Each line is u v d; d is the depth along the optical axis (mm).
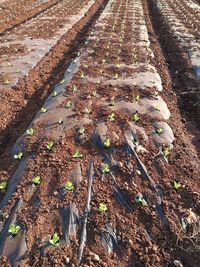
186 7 5082
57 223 1126
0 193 1300
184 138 1645
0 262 1020
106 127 1615
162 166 1396
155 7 5094
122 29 3564
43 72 2518
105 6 5219
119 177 1325
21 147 1529
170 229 1120
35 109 1999
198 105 2018
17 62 2582
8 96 2090
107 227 1113
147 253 1050
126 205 1203
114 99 1933
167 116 1835
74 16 4344
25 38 3213
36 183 1283
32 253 1035
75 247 1056
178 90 2260
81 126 1630
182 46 2973
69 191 1238
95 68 2414
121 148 1476
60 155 1429
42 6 5176
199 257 1038
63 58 2854
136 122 1690
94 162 1396
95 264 1008
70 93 2006
